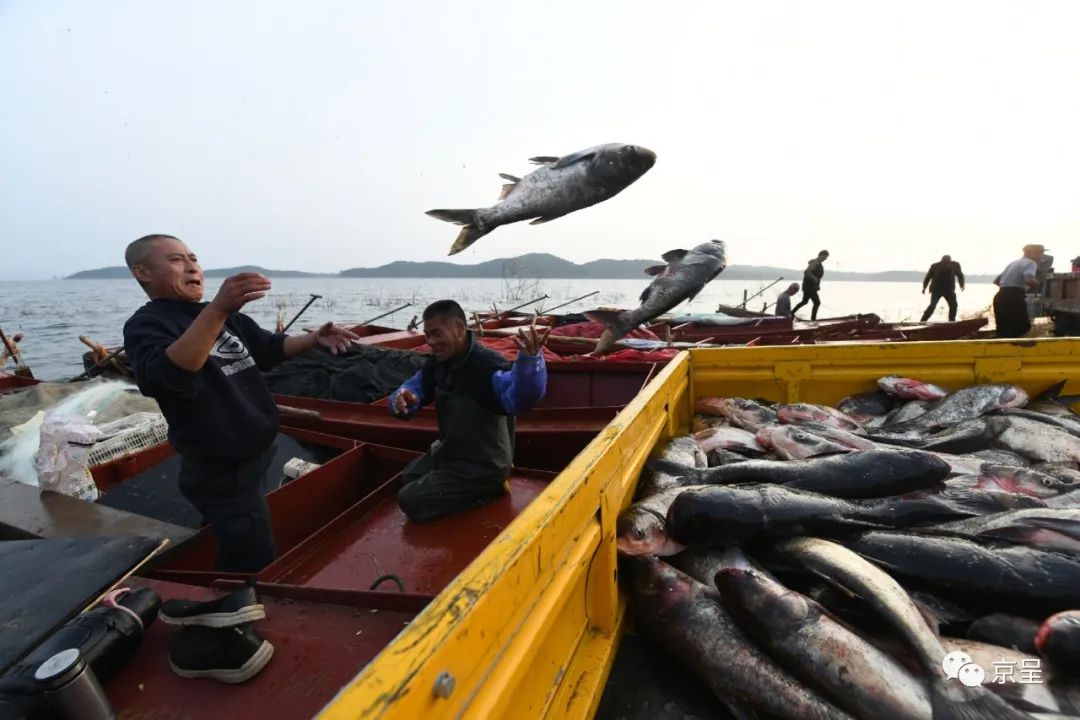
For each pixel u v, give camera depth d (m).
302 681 1.87
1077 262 17.50
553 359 6.75
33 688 1.53
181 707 1.77
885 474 3.10
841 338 10.20
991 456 3.78
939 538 2.60
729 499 2.68
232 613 1.79
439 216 3.65
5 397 6.57
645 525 2.64
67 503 3.01
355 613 2.22
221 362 2.81
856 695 2.00
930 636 2.15
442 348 3.23
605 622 2.29
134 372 2.44
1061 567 2.33
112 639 1.84
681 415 4.54
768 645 2.15
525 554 1.52
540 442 4.65
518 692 1.55
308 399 5.57
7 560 2.03
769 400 4.83
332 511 4.04
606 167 3.59
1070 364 4.33
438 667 1.12
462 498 3.44
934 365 4.59
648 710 2.16
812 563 2.51
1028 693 1.99
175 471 4.08
